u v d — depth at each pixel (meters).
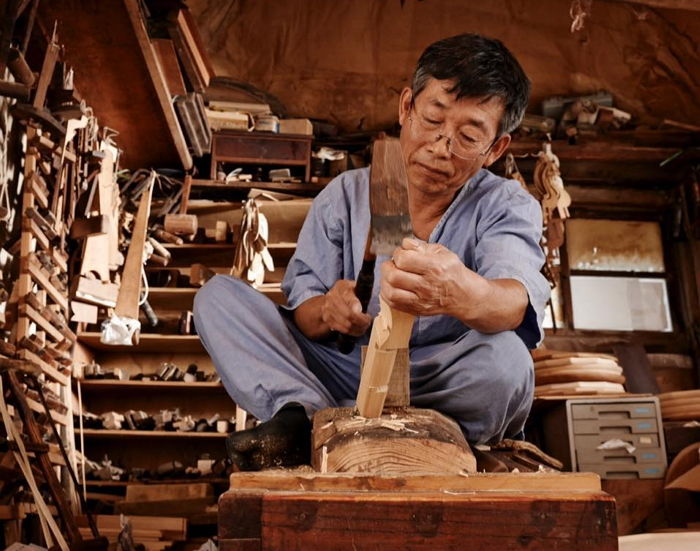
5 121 5.67
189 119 7.18
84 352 6.90
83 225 5.96
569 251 8.36
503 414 2.13
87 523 5.06
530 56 8.61
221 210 7.86
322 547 1.36
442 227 2.38
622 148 8.19
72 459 5.66
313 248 2.54
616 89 8.63
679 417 5.95
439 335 2.37
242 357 2.17
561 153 8.20
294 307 2.41
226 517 1.38
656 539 2.91
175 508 6.28
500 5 8.52
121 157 7.67
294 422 1.97
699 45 8.36
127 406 7.18
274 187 7.83
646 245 8.48
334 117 8.50
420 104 2.23
